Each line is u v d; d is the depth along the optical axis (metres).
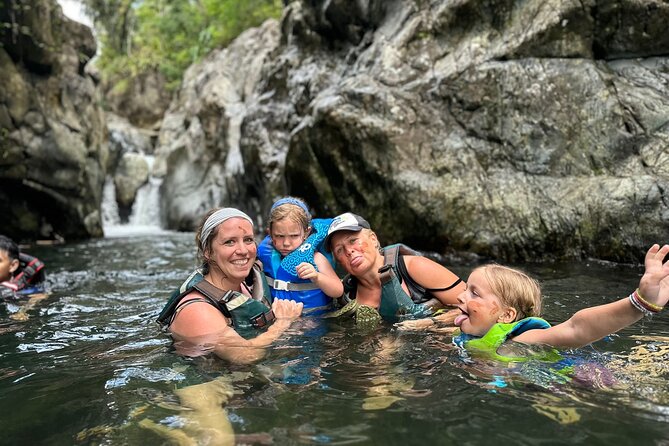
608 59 5.47
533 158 5.35
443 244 5.56
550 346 2.12
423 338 2.47
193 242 9.46
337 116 6.17
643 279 1.85
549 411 1.59
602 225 4.69
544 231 5.00
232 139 13.04
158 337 2.69
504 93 5.60
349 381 1.91
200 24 21.66
